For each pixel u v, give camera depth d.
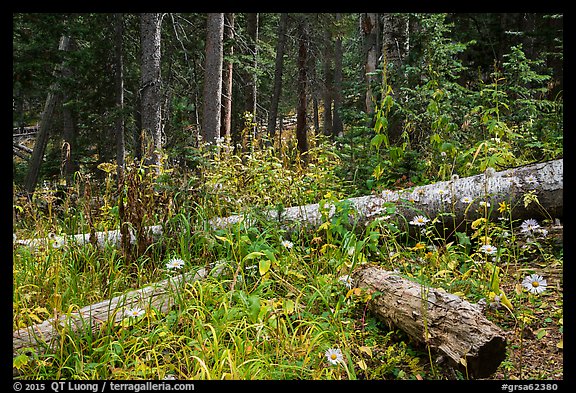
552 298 4.08
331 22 17.30
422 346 3.58
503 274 4.39
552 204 5.12
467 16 13.89
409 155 6.98
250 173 6.82
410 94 8.46
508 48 13.68
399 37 9.83
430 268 4.53
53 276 4.93
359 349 3.64
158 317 4.04
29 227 6.76
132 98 17.47
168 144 9.09
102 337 3.83
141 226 5.41
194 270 4.72
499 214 5.22
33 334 3.70
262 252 4.50
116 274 5.10
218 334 3.75
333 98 26.84
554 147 6.85
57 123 20.75
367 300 3.97
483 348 3.03
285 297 4.38
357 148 7.87
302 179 7.00
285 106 27.47
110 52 16.80
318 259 4.89
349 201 5.26
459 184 5.37
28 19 14.20
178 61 16.42
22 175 19.36
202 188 6.09
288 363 3.54
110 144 17.17
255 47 16.69
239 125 18.12
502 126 6.36
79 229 6.42
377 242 4.73
